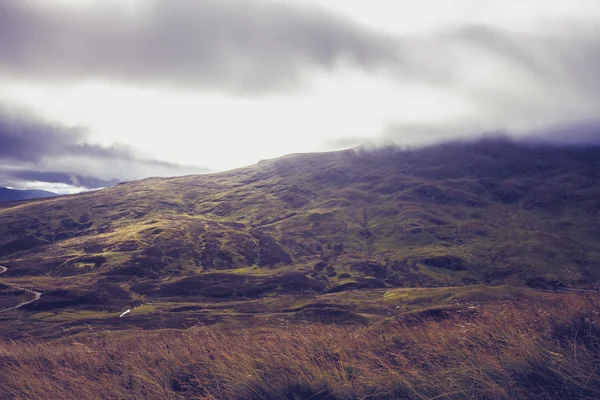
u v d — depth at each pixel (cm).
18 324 11444
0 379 1351
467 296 10312
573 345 1082
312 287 18650
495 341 1175
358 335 1382
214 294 17175
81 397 1177
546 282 19625
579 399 926
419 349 1233
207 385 1180
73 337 2044
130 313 13200
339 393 1072
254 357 1260
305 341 1333
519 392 964
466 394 979
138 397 1153
